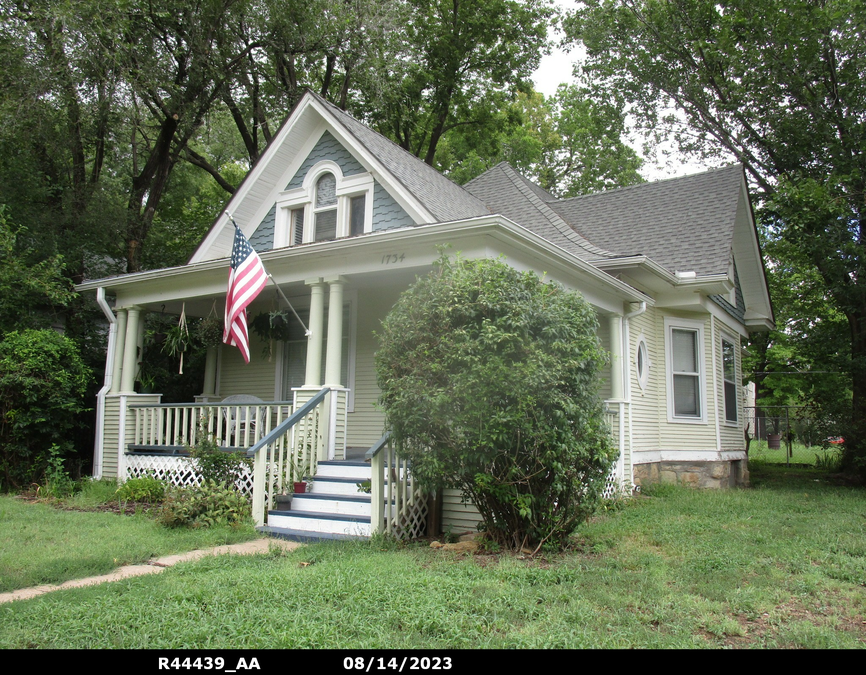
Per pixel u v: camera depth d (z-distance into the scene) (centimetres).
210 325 1332
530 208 1511
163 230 2172
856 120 1473
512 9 2525
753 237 1652
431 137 2648
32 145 1620
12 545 696
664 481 1335
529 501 638
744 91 1669
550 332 641
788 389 2927
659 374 1375
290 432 905
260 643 394
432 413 639
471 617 441
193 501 826
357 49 1948
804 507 1007
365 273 984
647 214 1545
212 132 2192
